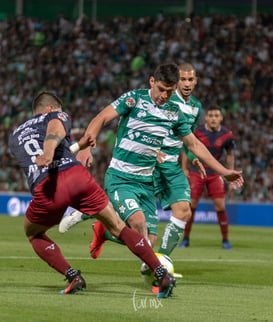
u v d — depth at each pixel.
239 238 42.06
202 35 75.56
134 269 24.56
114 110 19.08
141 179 19.77
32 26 80.38
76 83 74.69
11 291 18.11
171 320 14.84
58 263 17.91
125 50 76.69
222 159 34.69
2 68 78.44
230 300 18.12
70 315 14.90
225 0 79.25
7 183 63.09
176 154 22.39
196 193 35.09
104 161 61.94
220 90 70.19
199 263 27.56
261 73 71.12
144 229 19.05
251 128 64.81
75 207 17.53
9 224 46.97
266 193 58.62
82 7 82.19
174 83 18.98
